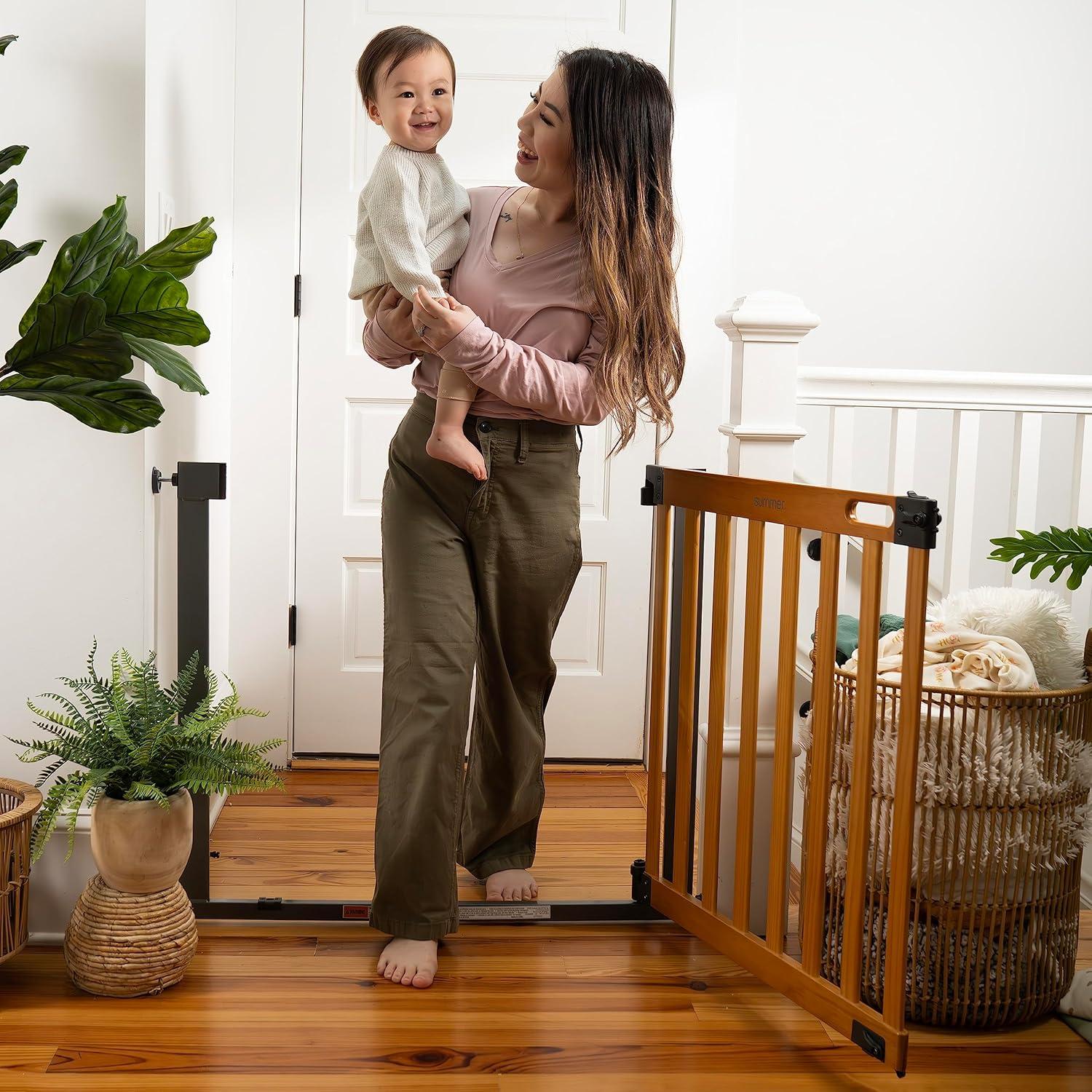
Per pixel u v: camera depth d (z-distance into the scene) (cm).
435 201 197
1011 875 187
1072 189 328
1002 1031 192
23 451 205
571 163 191
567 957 211
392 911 202
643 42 300
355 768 313
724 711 218
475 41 297
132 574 208
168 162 221
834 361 329
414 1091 168
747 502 196
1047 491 334
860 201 324
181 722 207
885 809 188
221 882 236
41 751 204
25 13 197
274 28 294
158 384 217
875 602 172
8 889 187
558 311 197
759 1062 180
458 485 203
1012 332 331
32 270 201
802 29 319
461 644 203
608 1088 171
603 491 314
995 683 187
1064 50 324
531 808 231
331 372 305
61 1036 180
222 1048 178
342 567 311
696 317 307
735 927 202
